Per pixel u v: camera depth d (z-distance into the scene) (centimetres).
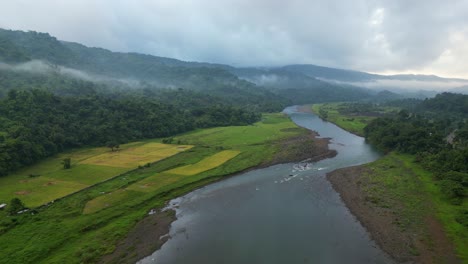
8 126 10300
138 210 6488
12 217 5703
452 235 4994
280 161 10025
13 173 8369
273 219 5959
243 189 7619
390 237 5125
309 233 5388
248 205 6656
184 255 4844
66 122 11631
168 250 4994
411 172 8169
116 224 5772
